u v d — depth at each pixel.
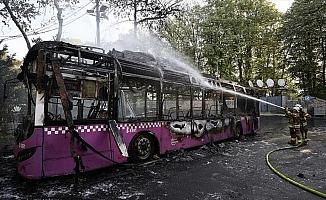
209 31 32.38
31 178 5.42
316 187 5.68
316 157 8.97
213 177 6.48
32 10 14.45
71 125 5.51
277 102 36.50
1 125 13.23
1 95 13.10
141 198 5.00
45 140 5.51
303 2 35.34
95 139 6.34
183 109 9.46
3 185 5.73
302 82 37.53
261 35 35.47
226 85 12.62
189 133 9.66
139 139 7.64
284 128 19.59
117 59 6.96
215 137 11.38
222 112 12.05
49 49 5.66
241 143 12.38
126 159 7.12
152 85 8.11
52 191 5.36
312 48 35.16
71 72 5.98
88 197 5.04
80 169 5.91
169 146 8.67
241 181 6.14
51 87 5.69
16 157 6.12
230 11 33.34
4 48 16.00
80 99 6.11
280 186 5.77
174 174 6.74
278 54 38.91
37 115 5.49
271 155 9.33
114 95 6.80
